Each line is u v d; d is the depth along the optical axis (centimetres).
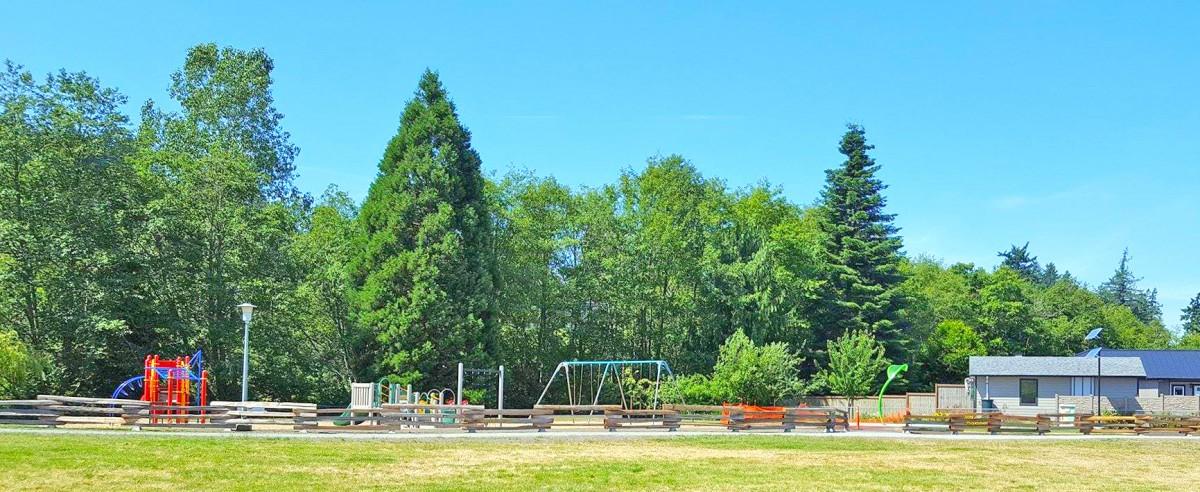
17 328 4159
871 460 2828
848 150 6931
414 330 4509
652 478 2341
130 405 3091
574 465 2517
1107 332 8669
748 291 5584
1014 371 5575
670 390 4881
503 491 2108
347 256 5009
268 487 2072
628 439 3212
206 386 4597
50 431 2844
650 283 5822
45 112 4244
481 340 4691
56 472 2134
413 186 4794
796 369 5297
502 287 5088
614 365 4934
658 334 5931
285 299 4700
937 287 8312
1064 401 5469
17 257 4019
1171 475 2697
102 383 4456
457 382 4572
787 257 6234
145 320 4459
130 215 4466
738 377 4781
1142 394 5716
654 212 5925
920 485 2373
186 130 5662
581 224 5850
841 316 6412
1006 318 7744
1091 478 2586
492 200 5519
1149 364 5922
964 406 5488
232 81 5975
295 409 3164
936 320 7756
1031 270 13375
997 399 5581
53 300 4144
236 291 4550
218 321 4547
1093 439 3609
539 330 5781
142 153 4981
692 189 6162
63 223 4116
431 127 4850
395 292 4628
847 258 6550
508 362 5622
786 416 3675
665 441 3192
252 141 5962
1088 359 5706
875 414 5338
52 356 4075
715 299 5575
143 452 2472
